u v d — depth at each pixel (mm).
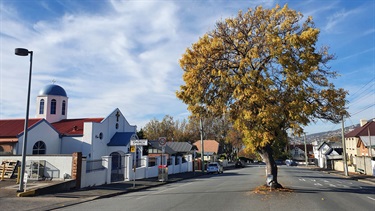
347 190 19969
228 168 62281
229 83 17281
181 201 14227
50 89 40156
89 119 38281
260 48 16969
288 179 29703
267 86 16609
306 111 16641
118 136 36125
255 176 33969
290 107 16594
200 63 17891
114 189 19484
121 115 38062
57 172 20984
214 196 15945
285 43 16938
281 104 16672
